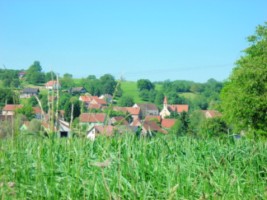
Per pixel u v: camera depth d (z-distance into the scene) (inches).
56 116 280.7
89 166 286.0
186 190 268.8
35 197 253.4
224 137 419.5
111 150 322.3
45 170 271.1
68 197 248.5
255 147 368.2
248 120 2009.1
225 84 2357.3
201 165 323.3
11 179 269.1
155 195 269.7
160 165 308.3
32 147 302.7
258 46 2230.6
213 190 276.2
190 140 395.2
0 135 285.7
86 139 312.8
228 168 322.7
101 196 251.6
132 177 264.4
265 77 2000.5
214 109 2262.6
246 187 297.1
